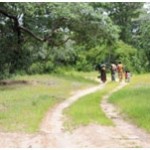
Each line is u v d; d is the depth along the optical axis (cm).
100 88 3878
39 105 2506
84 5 3875
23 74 5019
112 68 4678
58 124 1866
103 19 4025
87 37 4281
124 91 3170
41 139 1537
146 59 3722
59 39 4325
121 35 7100
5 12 3788
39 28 4131
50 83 4169
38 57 5350
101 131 1686
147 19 3048
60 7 3791
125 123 1923
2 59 4031
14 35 4025
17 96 2947
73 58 6378
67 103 2780
